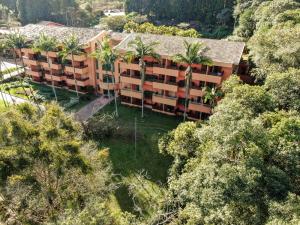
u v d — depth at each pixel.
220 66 41.97
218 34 92.75
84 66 56.69
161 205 27.30
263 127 21.19
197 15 104.94
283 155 19.22
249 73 47.84
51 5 115.88
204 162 21.81
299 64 30.81
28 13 113.25
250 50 44.69
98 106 53.75
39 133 21.88
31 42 60.00
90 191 23.58
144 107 52.03
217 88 42.03
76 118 47.28
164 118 48.50
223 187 18.23
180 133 31.86
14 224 22.00
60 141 22.64
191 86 45.69
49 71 61.56
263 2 69.12
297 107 24.66
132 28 76.19
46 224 19.75
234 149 20.47
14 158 20.36
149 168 37.88
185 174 24.83
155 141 41.78
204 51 43.44
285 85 26.02
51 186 22.28
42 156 20.83
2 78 65.88
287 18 45.62
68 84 60.41
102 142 43.19
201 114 46.72
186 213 20.72
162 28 70.62
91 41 54.62
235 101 24.25
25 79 65.25
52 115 26.09
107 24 96.81
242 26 70.44
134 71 50.47
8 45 60.22
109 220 18.61
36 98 56.88
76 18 115.56
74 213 18.64
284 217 15.40
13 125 21.02
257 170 17.83
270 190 17.53
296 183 18.53
